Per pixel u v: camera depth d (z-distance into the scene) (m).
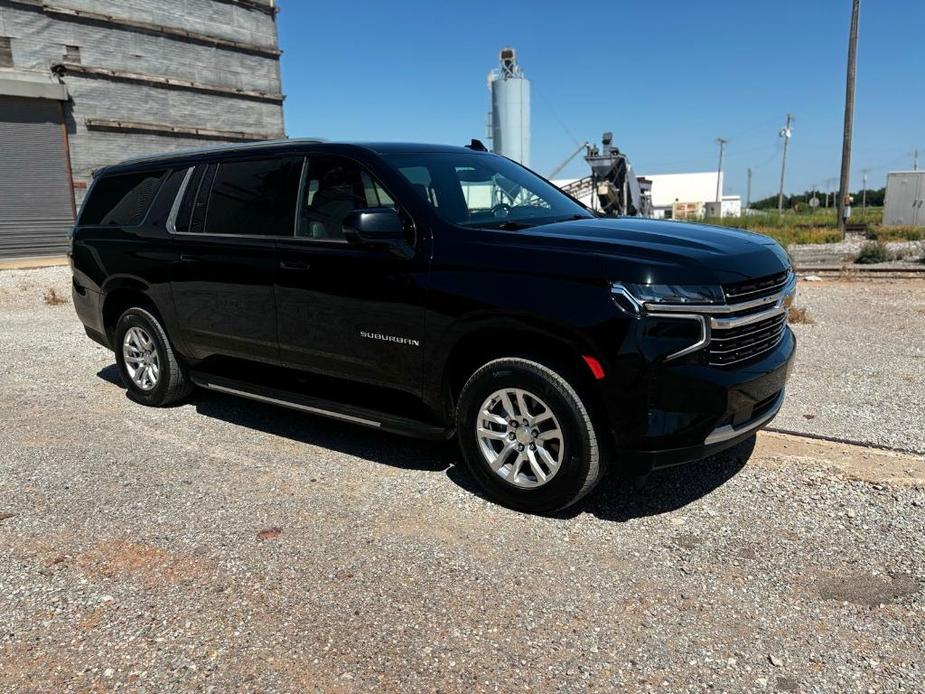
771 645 2.84
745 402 3.71
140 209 5.88
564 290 3.63
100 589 3.31
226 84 27.05
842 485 4.24
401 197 4.32
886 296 11.84
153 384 6.04
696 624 2.99
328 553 3.61
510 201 4.87
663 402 3.52
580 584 3.30
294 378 5.00
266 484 4.47
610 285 3.53
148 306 6.00
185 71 25.52
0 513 4.09
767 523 3.83
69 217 22.61
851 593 3.18
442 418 4.32
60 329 9.96
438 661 2.79
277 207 4.91
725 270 3.62
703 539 3.68
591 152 23.22
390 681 2.68
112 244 6.01
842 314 10.12
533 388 3.79
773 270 3.94
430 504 4.15
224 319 5.23
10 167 21.00
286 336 4.84
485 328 3.89
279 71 29.20
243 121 27.91
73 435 5.43
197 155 5.61
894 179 34.00
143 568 3.49
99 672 2.75
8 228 21.16
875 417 5.44
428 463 4.77
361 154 4.62
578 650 2.84
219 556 3.59
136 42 23.83
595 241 3.78
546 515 3.98
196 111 26.00
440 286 4.02
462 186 4.70
